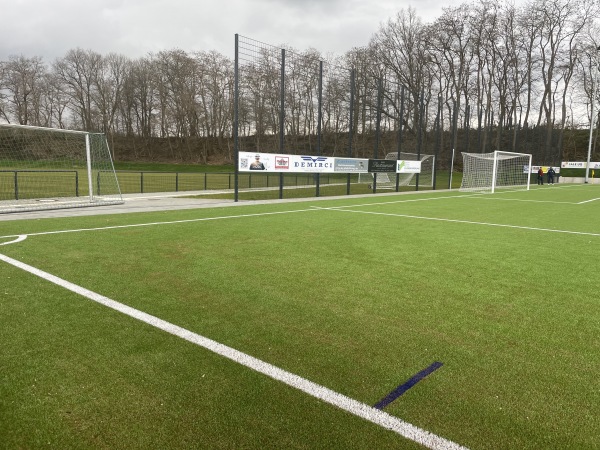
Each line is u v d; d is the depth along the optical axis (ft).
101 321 11.84
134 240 24.44
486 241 26.08
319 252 21.81
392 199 61.05
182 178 103.96
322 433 6.97
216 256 20.47
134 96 199.11
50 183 72.13
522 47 137.49
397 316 12.62
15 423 7.18
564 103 143.33
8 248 21.67
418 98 125.29
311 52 125.39
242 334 11.09
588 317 12.81
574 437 6.98
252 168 53.31
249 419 7.33
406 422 7.30
